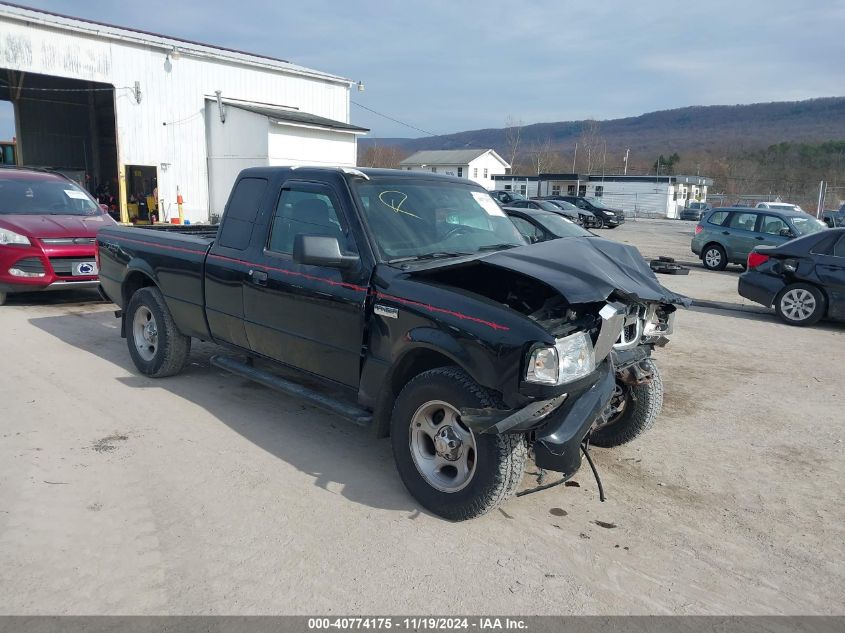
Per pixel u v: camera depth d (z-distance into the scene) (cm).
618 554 342
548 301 406
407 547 339
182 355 588
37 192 1002
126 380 595
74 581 301
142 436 468
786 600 309
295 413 527
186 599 291
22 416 498
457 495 358
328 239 390
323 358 435
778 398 620
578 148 9719
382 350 391
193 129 2711
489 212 497
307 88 3098
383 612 288
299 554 329
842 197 5478
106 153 3378
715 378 683
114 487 391
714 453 484
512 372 329
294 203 464
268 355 485
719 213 1736
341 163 2869
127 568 312
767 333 922
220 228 526
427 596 300
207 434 477
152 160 2602
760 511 397
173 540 337
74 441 455
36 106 3177
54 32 2258
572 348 338
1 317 848
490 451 341
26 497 375
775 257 1005
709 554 346
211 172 2792
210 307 525
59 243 893
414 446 379
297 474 418
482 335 339
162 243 579
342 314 413
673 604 302
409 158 8231
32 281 880
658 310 445
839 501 413
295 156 2677
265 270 468
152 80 2552
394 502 386
